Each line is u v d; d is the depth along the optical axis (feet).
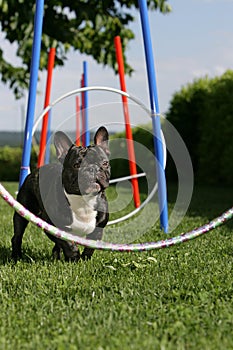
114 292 13.29
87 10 52.16
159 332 10.33
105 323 10.83
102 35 55.77
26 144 22.08
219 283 13.64
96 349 9.49
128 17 55.21
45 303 12.22
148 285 13.73
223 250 19.19
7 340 9.95
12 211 33.96
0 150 88.17
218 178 64.03
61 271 15.38
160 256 18.01
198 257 17.69
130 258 17.58
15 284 14.03
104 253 18.49
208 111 62.49
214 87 62.90
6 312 11.70
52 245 20.36
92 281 14.17
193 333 10.32
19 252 18.12
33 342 9.82
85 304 12.23
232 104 59.57
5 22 50.03
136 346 9.53
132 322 11.01
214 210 36.52
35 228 24.29
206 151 63.41
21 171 22.12
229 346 9.66
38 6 22.30
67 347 9.59
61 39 54.08
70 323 10.94
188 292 12.82
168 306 12.05
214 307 11.94
